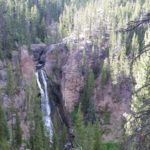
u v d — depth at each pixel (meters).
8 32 100.44
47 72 93.50
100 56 88.06
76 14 120.31
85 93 78.25
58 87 91.38
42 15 144.12
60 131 74.19
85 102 78.00
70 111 81.75
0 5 110.31
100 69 85.44
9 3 113.56
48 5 148.75
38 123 59.03
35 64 97.50
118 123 67.75
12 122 61.38
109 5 114.31
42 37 123.94
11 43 96.50
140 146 8.11
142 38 72.88
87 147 52.25
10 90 72.56
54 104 86.81
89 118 76.25
